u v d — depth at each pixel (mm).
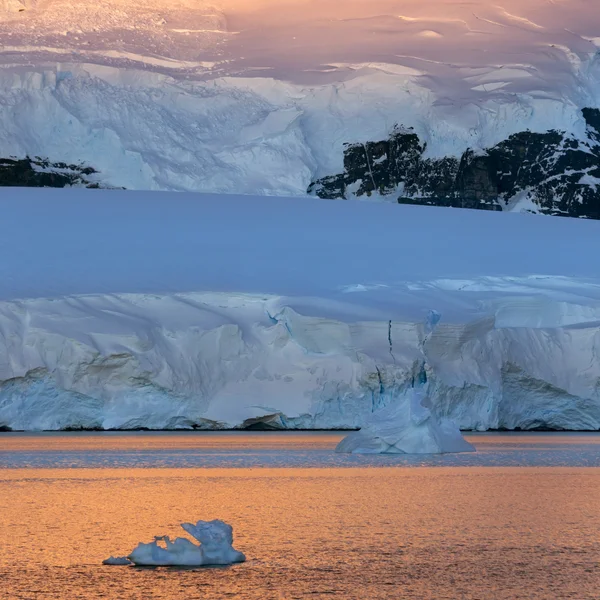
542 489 109812
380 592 66375
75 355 163250
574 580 69562
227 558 73625
